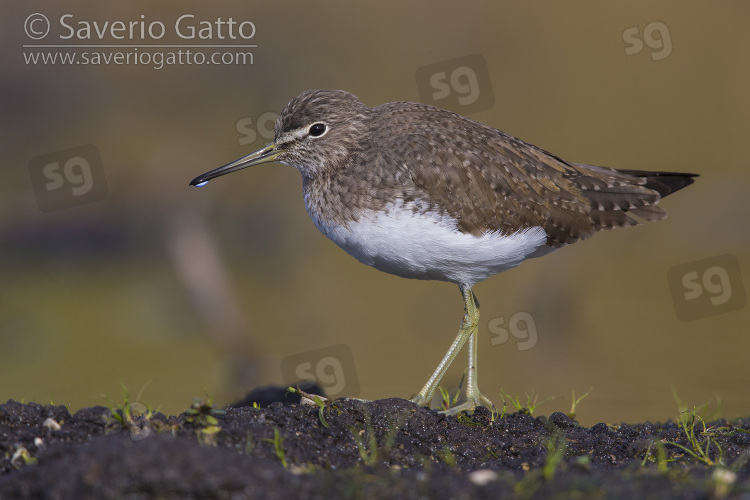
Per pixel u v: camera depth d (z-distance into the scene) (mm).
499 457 6988
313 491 5387
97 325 14281
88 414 6867
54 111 19484
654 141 20781
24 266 16875
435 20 21797
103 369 12211
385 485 5570
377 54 21188
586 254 17766
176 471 5219
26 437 6629
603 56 22031
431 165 8445
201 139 19297
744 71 21875
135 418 6750
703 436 7590
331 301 15867
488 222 8484
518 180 8695
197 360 12812
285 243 17953
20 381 11555
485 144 8773
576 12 22516
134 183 17766
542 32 22156
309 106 9148
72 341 13469
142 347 13391
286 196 18359
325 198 8773
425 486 5531
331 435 6973
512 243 8672
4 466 6270
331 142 8992
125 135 19156
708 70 22094
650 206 9156
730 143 20594
